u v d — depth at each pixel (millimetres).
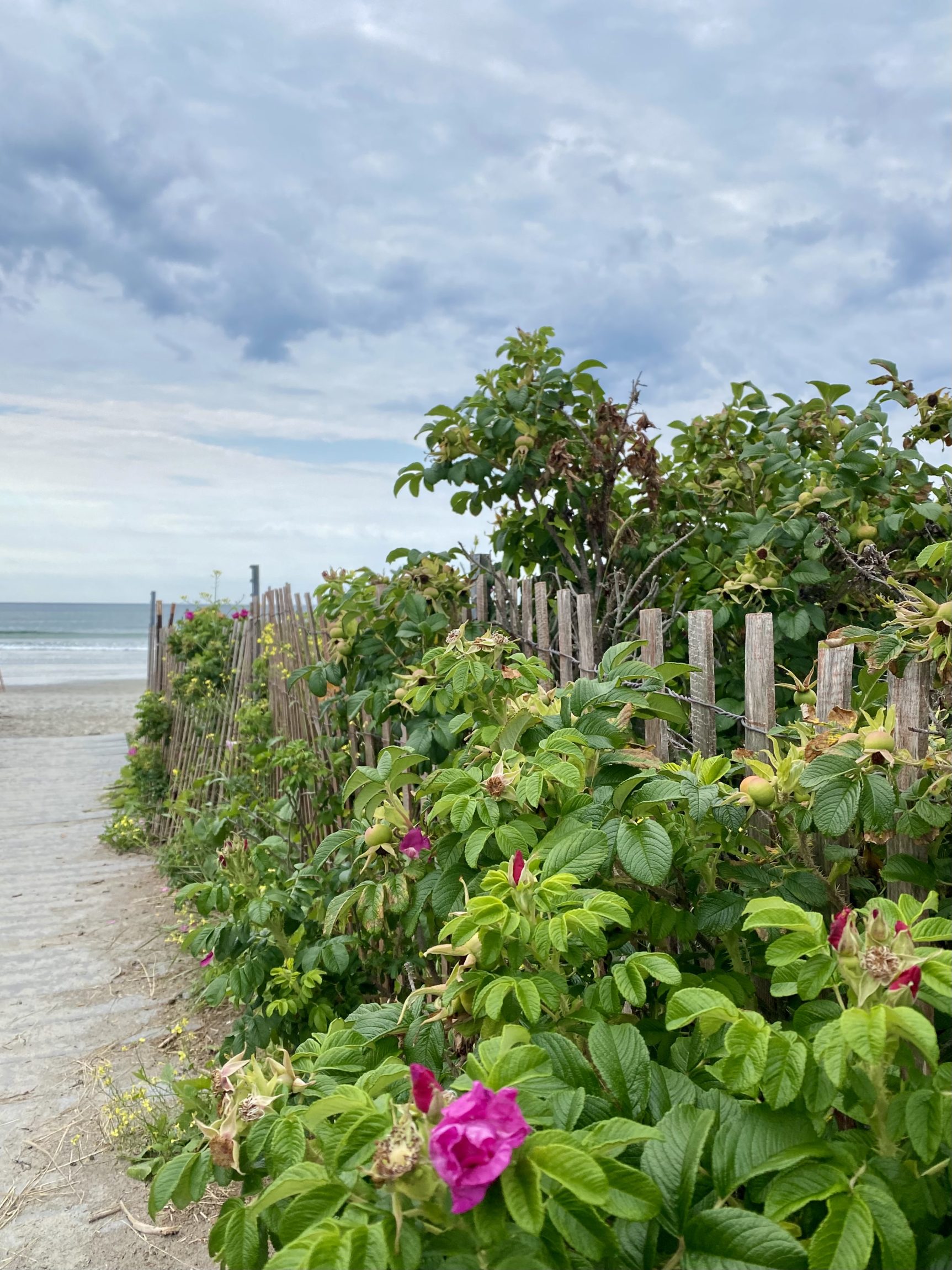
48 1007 4098
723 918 1563
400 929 2863
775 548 3006
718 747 2746
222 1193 2697
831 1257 891
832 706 1702
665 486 3826
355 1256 857
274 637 6066
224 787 5895
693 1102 1169
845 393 3293
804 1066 1036
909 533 3174
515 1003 1401
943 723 1726
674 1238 1035
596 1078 1270
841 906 1615
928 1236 1017
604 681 1859
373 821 2184
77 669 37969
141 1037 3754
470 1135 838
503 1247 912
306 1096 1365
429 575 3520
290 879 3119
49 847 7160
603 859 1477
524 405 3578
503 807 1725
